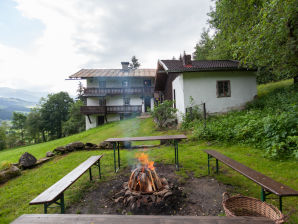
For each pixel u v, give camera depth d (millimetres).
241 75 11164
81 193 3543
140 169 3391
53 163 6156
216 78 10938
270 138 5133
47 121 34656
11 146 36469
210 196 3104
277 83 14055
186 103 10680
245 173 2561
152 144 7961
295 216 2408
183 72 10555
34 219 1397
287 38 7168
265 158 4621
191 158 5273
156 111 11469
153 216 1381
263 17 6062
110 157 6141
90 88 21266
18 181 4684
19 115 40562
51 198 2236
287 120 5070
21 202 3445
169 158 5426
